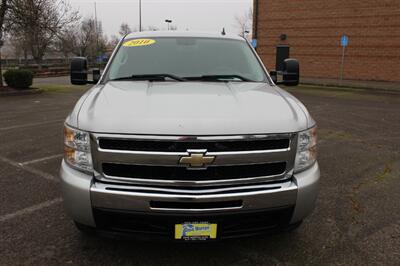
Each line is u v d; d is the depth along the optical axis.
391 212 3.86
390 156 5.98
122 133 2.45
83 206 2.55
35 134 7.27
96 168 2.54
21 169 5.05
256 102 2.88
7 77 15.46
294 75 4.23
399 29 17.23
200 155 2.42
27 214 3.68
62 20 17.45
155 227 2.57
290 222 2.71
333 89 16.64
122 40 4.29
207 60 3.93
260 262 2.93
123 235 2.59
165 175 2.48
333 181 4.79
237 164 2.49
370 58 18.39
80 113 2.69
